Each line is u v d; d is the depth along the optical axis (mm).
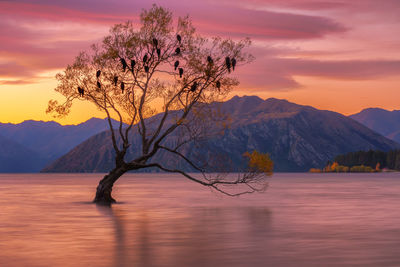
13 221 36031
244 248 22688
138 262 19109
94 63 47875
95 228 31172
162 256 20500
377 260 19453
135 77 47594
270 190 95062
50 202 59219
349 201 59969
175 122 46188
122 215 40594
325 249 22344
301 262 19047
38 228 31391
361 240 25359
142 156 49344
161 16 47031
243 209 47062
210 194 78500
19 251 21891
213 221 35594
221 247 23016
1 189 106750
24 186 128500
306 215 40531
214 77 45969
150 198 66688
